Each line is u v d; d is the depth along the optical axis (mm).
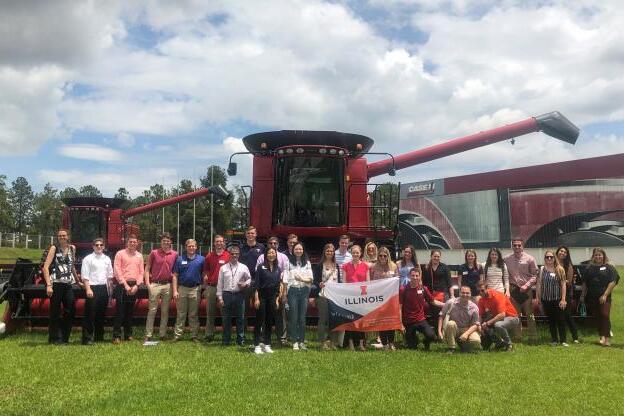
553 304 11023
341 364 8820
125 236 26031
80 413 6172
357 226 14164
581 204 50031
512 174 55188
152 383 7523
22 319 11742
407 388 7289
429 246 63031
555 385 7508
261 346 10016
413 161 16547
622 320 14281
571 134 16891
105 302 10797
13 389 7164
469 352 10055
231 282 10547
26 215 151875
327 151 13555
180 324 11086
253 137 14555
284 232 13664
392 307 10445
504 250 55031
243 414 6148
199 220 63312
